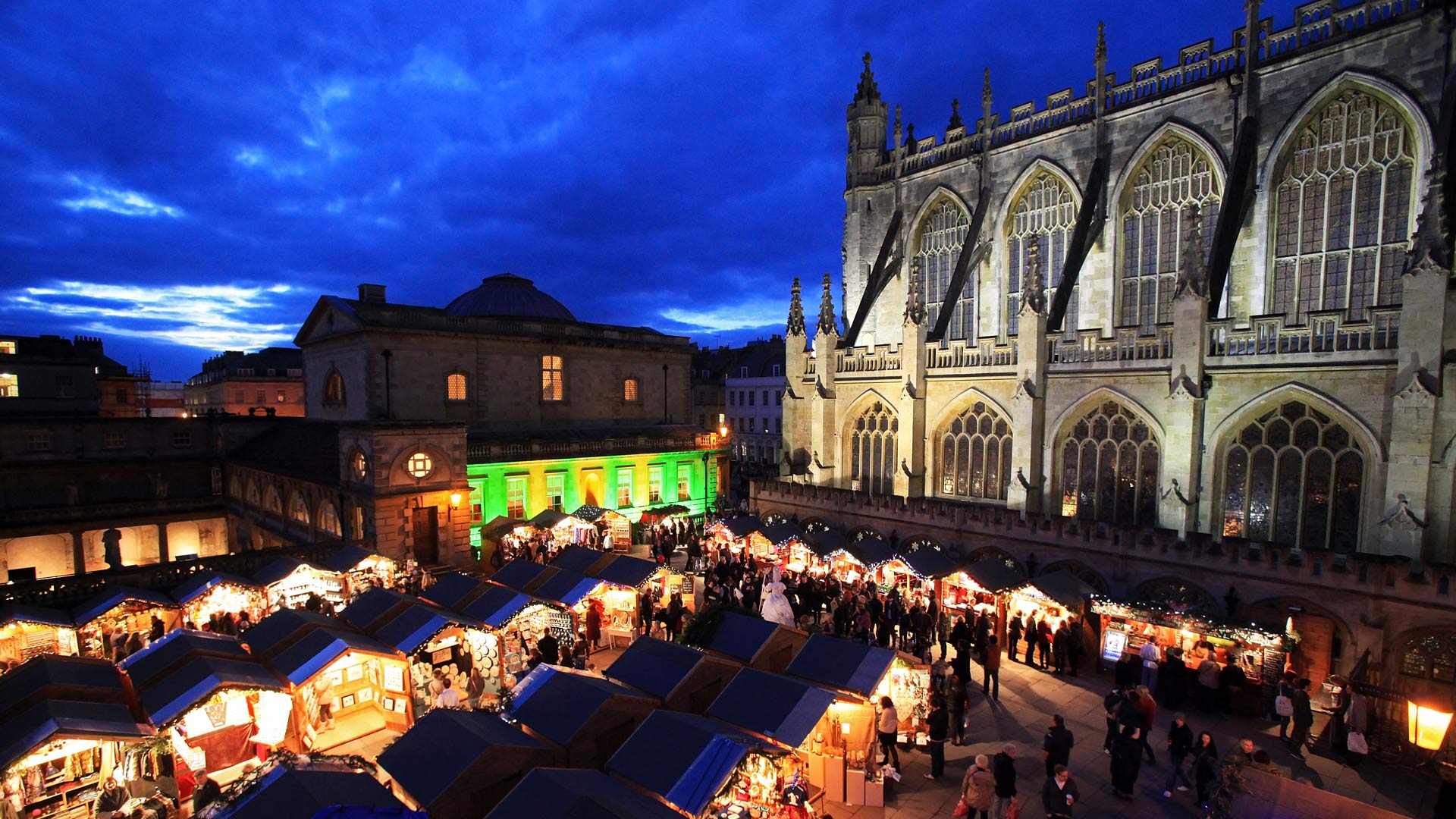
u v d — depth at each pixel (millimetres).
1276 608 24031
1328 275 30031
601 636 26969
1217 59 33344
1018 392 34125
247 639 21094
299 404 94625
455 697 19234
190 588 26953
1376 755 18328
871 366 43219
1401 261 28047
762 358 90125
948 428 39500
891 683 18656
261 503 48875
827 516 39875
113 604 24922
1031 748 18922
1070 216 38750
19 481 47312
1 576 46625
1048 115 39875
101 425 50250
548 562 31062
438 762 13148
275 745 18094
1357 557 22641
